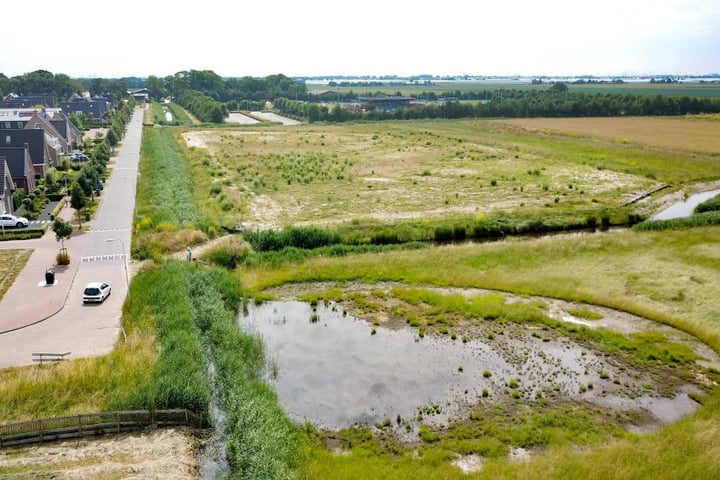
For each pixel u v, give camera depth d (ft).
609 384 83.82
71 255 133.39
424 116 464.24
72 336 92.79
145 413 71.05
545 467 63.93
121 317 100.12
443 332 99.71
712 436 69.56
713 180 226.58
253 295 115.55
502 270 128.16
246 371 82.84
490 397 80.02
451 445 69.10
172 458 64.75
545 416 75.00
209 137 341.62
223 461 66.39
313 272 126.93
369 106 560.61
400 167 249.55
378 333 99.76
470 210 177.78
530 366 88.53
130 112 518.78
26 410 73.10
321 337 98.12
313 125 428.15
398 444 69.67
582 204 185.78
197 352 84.33
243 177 223.51
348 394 80.33
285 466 62.49
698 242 143.54
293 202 186.70
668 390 82.69
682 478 62.34
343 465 64.54
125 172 238.68
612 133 346.13
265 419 69.05
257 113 569.64
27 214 166.81
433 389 81.87
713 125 382.01
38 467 62.59
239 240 141.49
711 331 99.04
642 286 118.32
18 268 124.06
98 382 78.89
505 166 250.98
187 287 110.22
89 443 68.18
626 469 63.41
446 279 123.44
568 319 105.50
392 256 136.05
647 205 186.60
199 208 176.14
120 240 144.77
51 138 263.49
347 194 198.29
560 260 133.59
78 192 163.32
